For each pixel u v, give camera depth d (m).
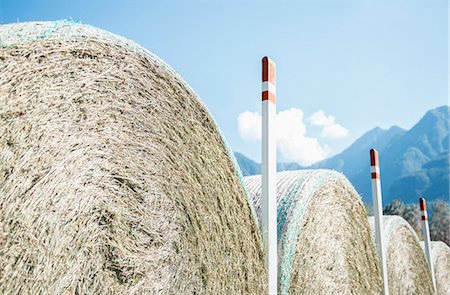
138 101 2.82
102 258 2.48
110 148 2.60
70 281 2.29
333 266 5.02
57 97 2.37
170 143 2.99
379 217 7.10
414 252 8.47
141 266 2.67
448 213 41.34
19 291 2.07
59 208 2.28
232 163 3.55
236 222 3.48
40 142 2.25
